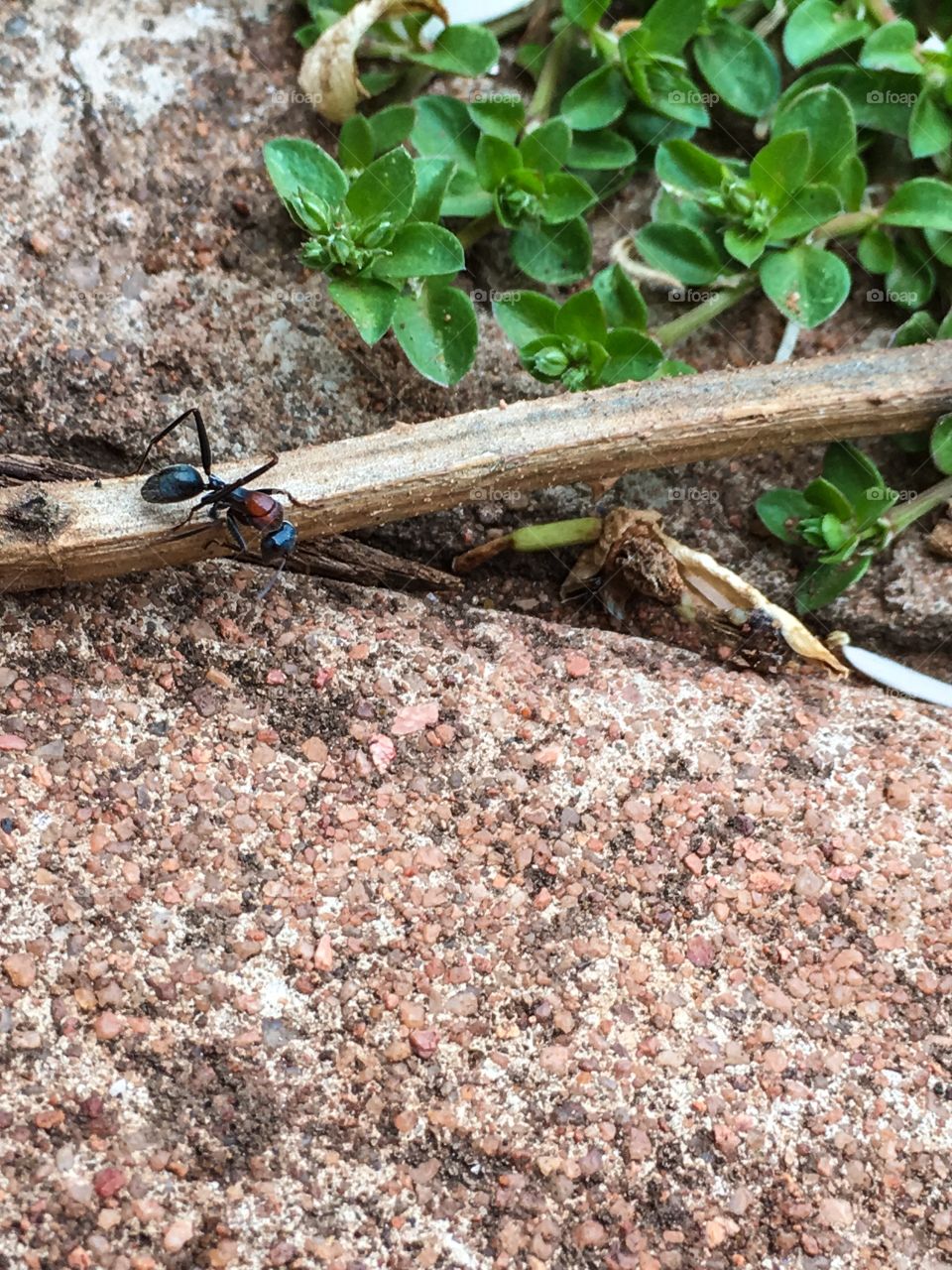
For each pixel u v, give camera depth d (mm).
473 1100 120
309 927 123
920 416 134
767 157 136
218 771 127
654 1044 122
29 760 126
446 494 131
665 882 127
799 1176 120
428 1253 115
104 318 138
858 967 126
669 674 136
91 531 127
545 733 132
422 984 122
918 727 136
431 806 128
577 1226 117
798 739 134
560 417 132
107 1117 116
